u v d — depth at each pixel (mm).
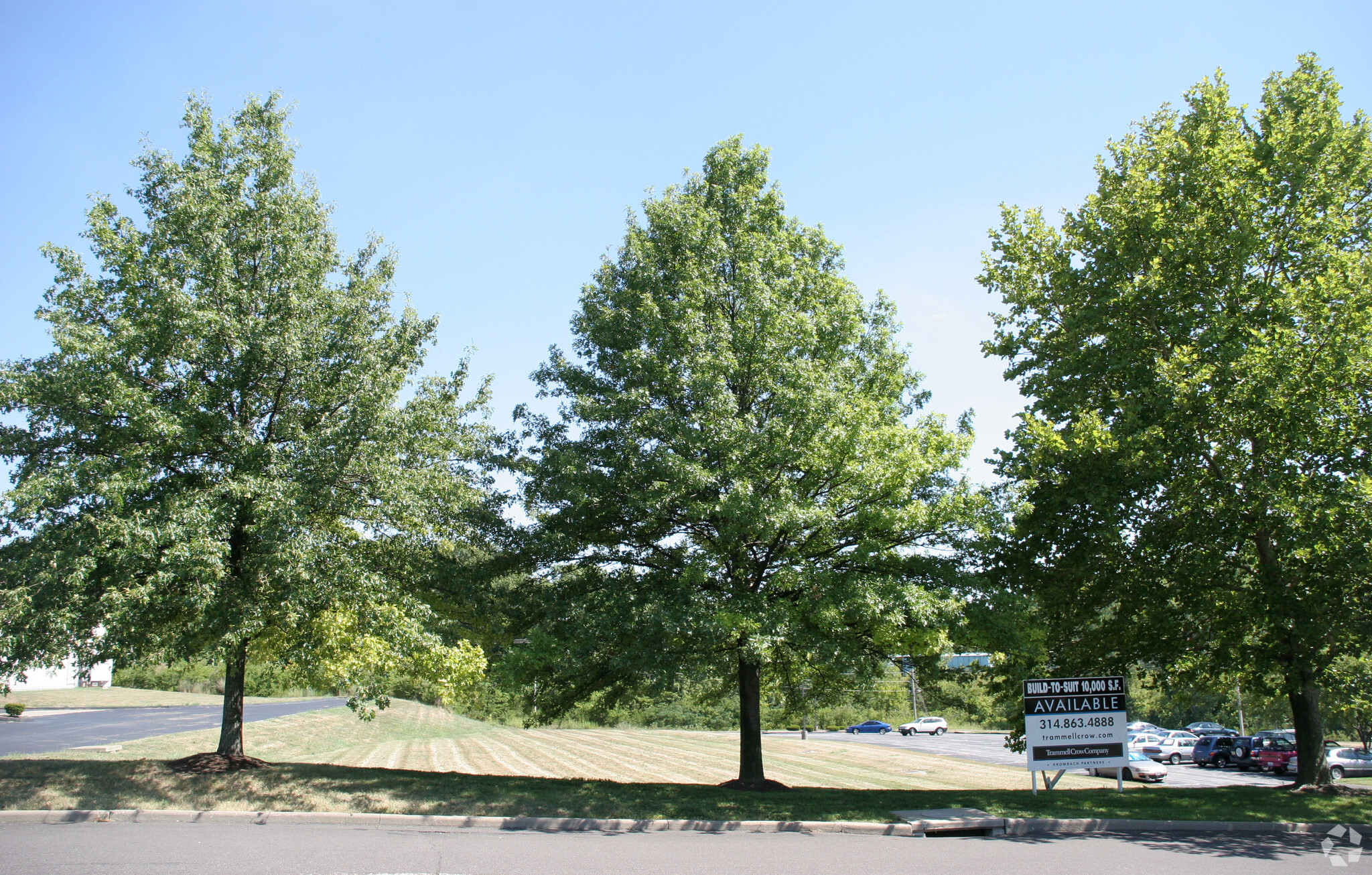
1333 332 14188
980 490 14570
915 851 10352
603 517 15711
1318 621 14234
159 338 13586
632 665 13312
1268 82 17391
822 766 33500
